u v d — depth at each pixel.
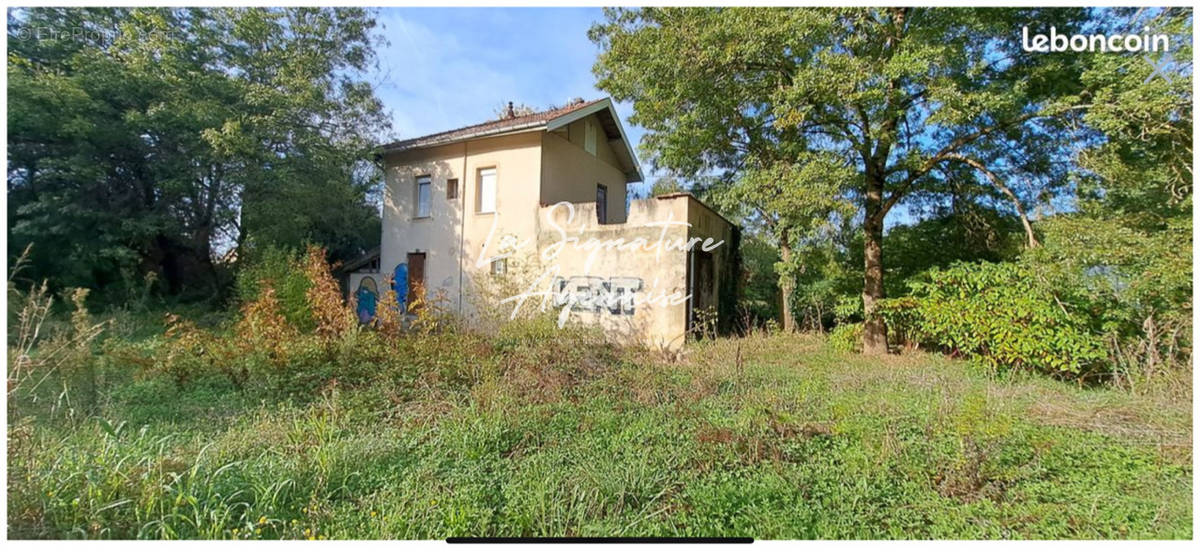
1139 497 2.85
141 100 9.36
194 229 11.39
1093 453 3.43
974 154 8.25
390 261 12.30
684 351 8.13
